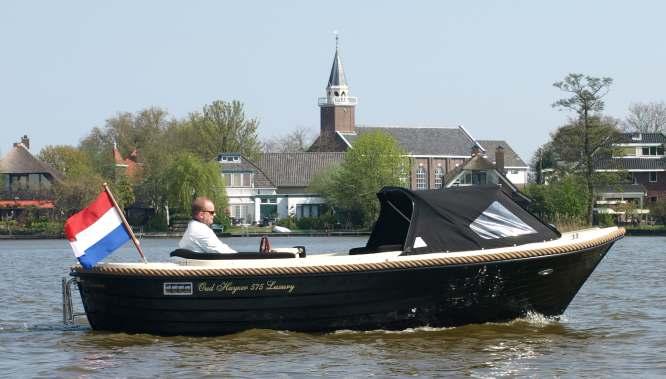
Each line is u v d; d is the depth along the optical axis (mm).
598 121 86438
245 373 14773
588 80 85812
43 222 94250
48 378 14695
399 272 17359
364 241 76250
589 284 28203
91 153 136625
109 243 17656
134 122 140375
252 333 17375
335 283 17266
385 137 98250
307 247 61938
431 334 17734
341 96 147875
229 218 100875
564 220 80938
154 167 103438
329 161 119500
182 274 17016
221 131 128375
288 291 17203
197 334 17406
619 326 18938
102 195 17656
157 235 90500
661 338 17547
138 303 17438
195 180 95750
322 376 14547
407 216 19031
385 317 17656
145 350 16531
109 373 14938
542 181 103750
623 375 14461
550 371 14773
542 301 18828
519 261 17891
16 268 40688
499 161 122562
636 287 27125
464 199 18500
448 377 14453
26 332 18766
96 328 18344
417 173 132250
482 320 18453
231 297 17172
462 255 17594
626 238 77062
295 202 112312
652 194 108750
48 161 130375
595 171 87188
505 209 18797
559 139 87938
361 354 16031
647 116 137125
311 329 17500
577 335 17828
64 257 52500
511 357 15812
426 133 136375
